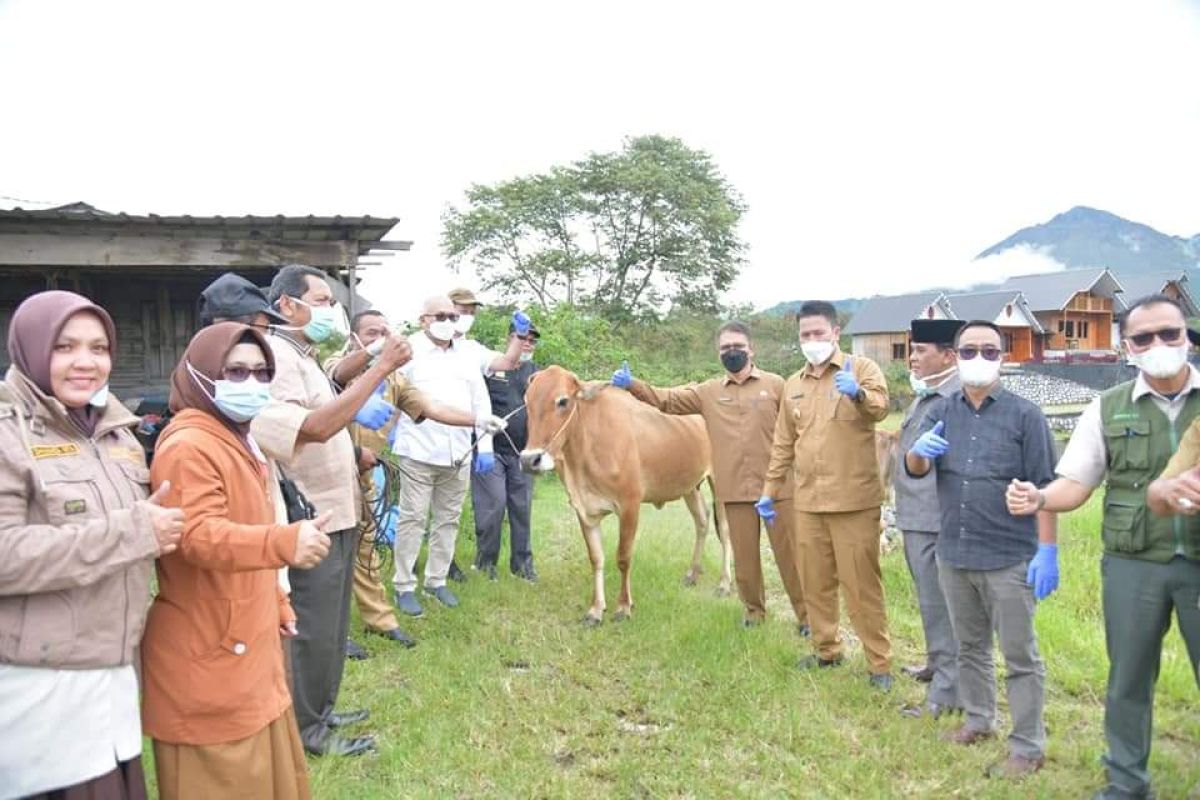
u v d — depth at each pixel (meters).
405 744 3.84
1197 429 2.96
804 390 4.72
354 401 2.92
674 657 4.95
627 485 5.74
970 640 3.85
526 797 3.46
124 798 2.23
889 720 4.17
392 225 8.55
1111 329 45.25
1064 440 15.20
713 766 3.72
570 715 4.21
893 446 7.36
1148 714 3.27
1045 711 4.29
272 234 8.63
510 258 36.84
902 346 43.06
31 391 2.12
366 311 5.30
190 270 10.57
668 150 36.53
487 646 5.14
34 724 2.02
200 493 2.29
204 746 2.36
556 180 35.25
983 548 3.62
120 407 2.35
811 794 3.49
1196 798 3.40
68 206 9.78
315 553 2.27
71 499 2.09
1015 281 46.41
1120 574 3.23
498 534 6.87
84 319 2.17
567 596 6.30
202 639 2.35
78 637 2.07
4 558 1.90
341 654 3.84
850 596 4.58
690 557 7.82
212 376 2.45
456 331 5.68
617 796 3.49
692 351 33.06
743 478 5.41
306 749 3.68
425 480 5.68
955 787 3.54
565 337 15.55
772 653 5.01
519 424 6.76
